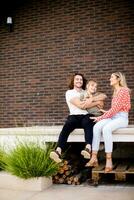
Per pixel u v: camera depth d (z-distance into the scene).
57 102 7.72
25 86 8.05
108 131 5.02
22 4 8.19
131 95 7.10
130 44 7.20
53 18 7.88
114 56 7.31
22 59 8.12
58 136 5.62
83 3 7.63
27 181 5.23
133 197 4.57
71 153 6.29
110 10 7.41
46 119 7.81
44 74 7.88
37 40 7.99
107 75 7.34
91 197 4.66
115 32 7.34
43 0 7.99
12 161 5.26
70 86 5.54
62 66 7.73
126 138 5.20
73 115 5.27
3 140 5.95
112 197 4.62
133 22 7.21
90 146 5.01
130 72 7.16
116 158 6.47
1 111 8.30
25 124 8.00
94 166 5.57
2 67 8.32
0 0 8.37
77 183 5.50
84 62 7.54
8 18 8.16
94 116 5.39
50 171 5.30
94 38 7.49
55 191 5.09
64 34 7.75
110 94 7.28
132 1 7.25
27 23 8.11
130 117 7.04
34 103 7.95
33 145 5.51
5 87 8.27
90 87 5.42
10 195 4.91
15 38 8.22
